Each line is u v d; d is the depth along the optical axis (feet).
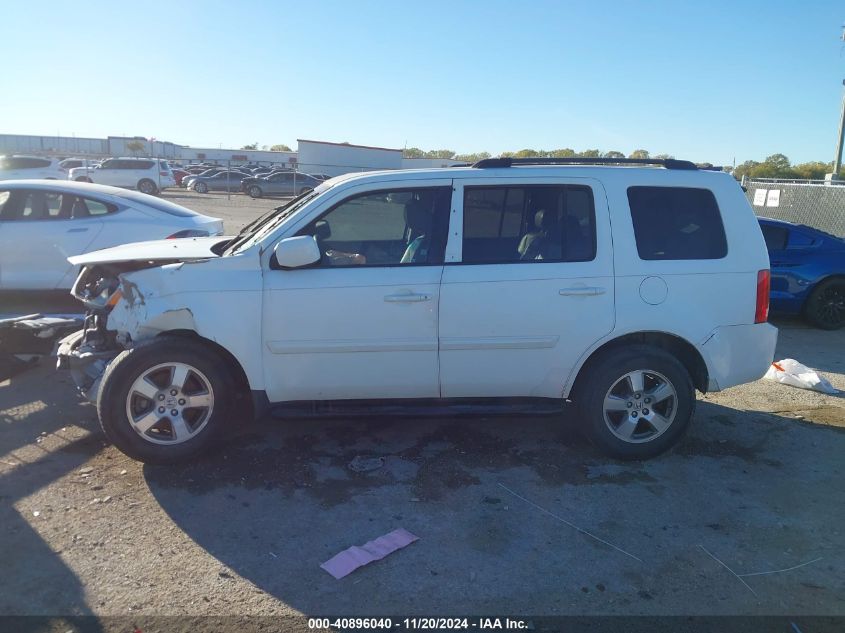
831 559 11.75
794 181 68.18
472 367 14.78
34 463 14.69
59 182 28.55
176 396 14.43
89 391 15.01
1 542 11.68
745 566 11.48
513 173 14.99
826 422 18.20
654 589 10.82
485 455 15.62
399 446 16.02
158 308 14.17
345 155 130.82
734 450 16.22
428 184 14.92
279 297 14.28
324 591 10.63
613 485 14.28
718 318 15.07
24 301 29.58
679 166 15.64
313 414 14.89
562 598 10.56
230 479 14.16
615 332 14.71
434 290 14.39
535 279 14.51
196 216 30.01
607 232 14.80
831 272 29.91
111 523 12.39
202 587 10.64
